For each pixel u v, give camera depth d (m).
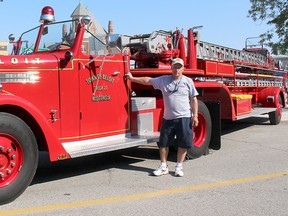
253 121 12.88
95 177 5.73
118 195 4.81
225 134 10.05
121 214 4.14
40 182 5.47
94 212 4.21
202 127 7.13
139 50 7.29
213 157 7.10
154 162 6.76
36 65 4.99
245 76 10.42
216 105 7.54
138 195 4.80
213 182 5.38
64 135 5.30
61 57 5.25
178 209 4.29
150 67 7.32
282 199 4.61
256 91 11.93
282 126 11.62
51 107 5.14
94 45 5.68
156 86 5.81
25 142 4.56
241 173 5.88
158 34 7.14
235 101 9.20
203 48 8.41
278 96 12.00
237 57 10.31
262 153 7.42
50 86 5.12
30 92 4.95
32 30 6.18
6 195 4.42
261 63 12.05
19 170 4.55
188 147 5.67
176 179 5.56
